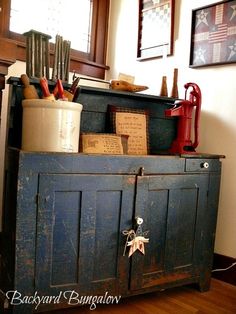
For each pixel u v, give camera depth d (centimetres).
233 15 175
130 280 143
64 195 126
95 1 238
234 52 174
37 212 121
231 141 178
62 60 157
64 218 127
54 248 126
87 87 156
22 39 203
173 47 206
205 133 191
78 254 131
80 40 236
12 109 145
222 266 181
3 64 141
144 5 223
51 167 122
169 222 152
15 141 147
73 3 229
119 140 158
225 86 181
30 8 207
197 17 193
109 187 134
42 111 125
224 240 181
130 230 140
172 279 155
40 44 150
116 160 135
